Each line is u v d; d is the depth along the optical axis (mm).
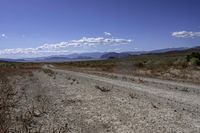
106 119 11055
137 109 13070
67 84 26000
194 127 10031
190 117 11633
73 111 12508
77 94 18250
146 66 55562
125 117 11422
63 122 10391
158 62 69688
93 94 18328
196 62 47875
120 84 27250
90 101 15352
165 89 22953
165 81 30484
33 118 10664
